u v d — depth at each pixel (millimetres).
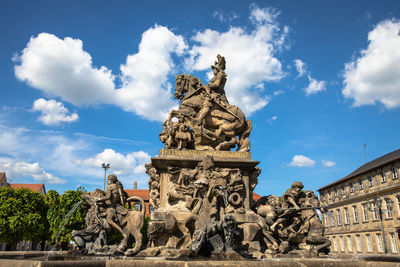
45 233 35375
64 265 5887
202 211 9938
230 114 12133
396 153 46750
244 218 10273
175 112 11672
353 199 47469
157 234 9609
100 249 9141
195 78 12688
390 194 39344
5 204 33250
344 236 49781
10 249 39219
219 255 7910
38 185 69438
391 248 38375
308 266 6477
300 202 10594
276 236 10148
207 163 10648
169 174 10828
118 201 9883
